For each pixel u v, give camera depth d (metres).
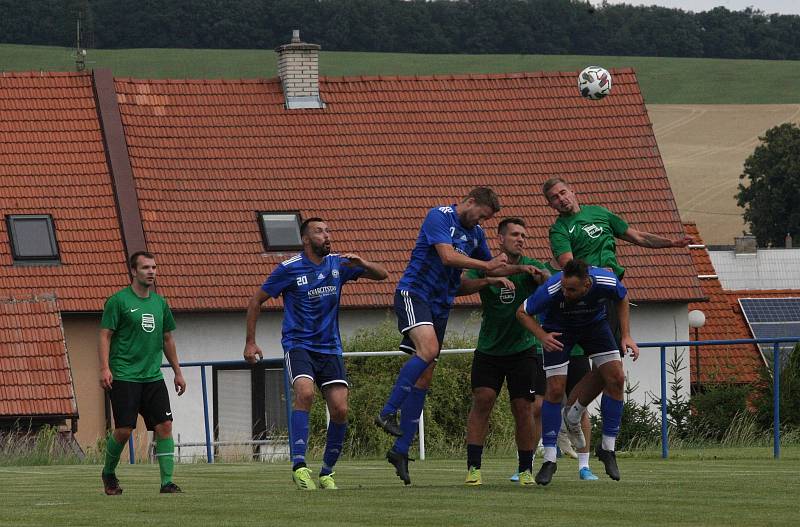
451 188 74.38
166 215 69.94
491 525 17.45
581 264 23.86
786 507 19.67
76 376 65.69
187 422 66.25
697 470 29.14
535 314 24.67
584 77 52.41
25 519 19.31
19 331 62.97
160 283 67.12
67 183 70.12
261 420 67.12
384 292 69.00
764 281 165.75
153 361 25.83
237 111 75.88
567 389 29.72
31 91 74.25
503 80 80.12
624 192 75.12
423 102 78.38
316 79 77.31
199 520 18.72
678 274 72.56
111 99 73.75
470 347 55.25
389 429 24.61
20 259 66.62
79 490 26.33
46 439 47.97
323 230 25.02
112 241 68.06
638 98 79.81
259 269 68.88
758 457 36.09
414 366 24.48
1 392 60.41
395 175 74.38
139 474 33.16
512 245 25.72
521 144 76.94
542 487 24.00
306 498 22.05
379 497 21.94
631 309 72.25
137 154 72.00
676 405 52.41
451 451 47.34
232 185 72.12
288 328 25.03
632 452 39.59
